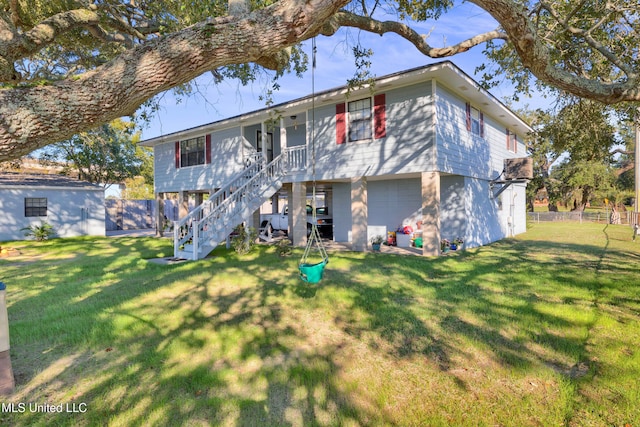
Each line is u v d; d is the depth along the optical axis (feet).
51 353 12.16
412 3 22.54
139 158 94.73
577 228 65.87
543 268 25.72
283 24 7.88
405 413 8.54
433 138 31.14
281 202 87.76
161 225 59.82
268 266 27.96
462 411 8.58
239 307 16.93
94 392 9.64
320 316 15.49
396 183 42.57
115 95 7.12
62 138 7.02
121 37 20.74
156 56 7.32
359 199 36.19
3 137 6.19
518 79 26.84
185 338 13.12
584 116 29.66
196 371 10.56
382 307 16.47
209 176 50.75
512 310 15.89
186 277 23.79
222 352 11.93
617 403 8.77
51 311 16.75
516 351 11.76
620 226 69.62
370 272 24.67
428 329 13.75
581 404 8.78
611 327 13.73
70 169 87.71
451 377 10.16
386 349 12.06
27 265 31.68
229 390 9.64
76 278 25.14
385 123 34.12
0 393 9.54
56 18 12.60
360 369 10.68
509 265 27.14
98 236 60.75
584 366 10.77
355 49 23.26
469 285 20.74
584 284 20.54
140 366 11.01
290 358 11.46
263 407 8.86
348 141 36.68
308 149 39.70
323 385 9.82
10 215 54.13
